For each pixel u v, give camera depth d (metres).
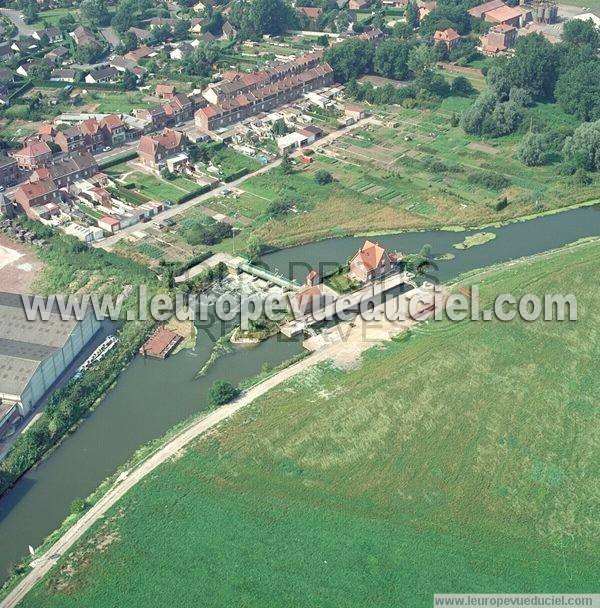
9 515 156.12
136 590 138.75
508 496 156.50
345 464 164.12
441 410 178.00
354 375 189.88
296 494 157.25
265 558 144.25
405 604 136.12
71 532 150.25
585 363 192.38
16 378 177.25
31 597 138.12
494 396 182.00
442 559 143.88
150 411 182.38
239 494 157.38
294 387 186.38
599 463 163.88
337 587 139.00
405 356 195.88
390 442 169.50
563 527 149.88
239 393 185.50
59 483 163.25
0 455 167.50
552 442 169.12
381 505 154.75
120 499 156.88
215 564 143.12
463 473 161.88
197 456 166.75
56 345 189.12
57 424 174.50
